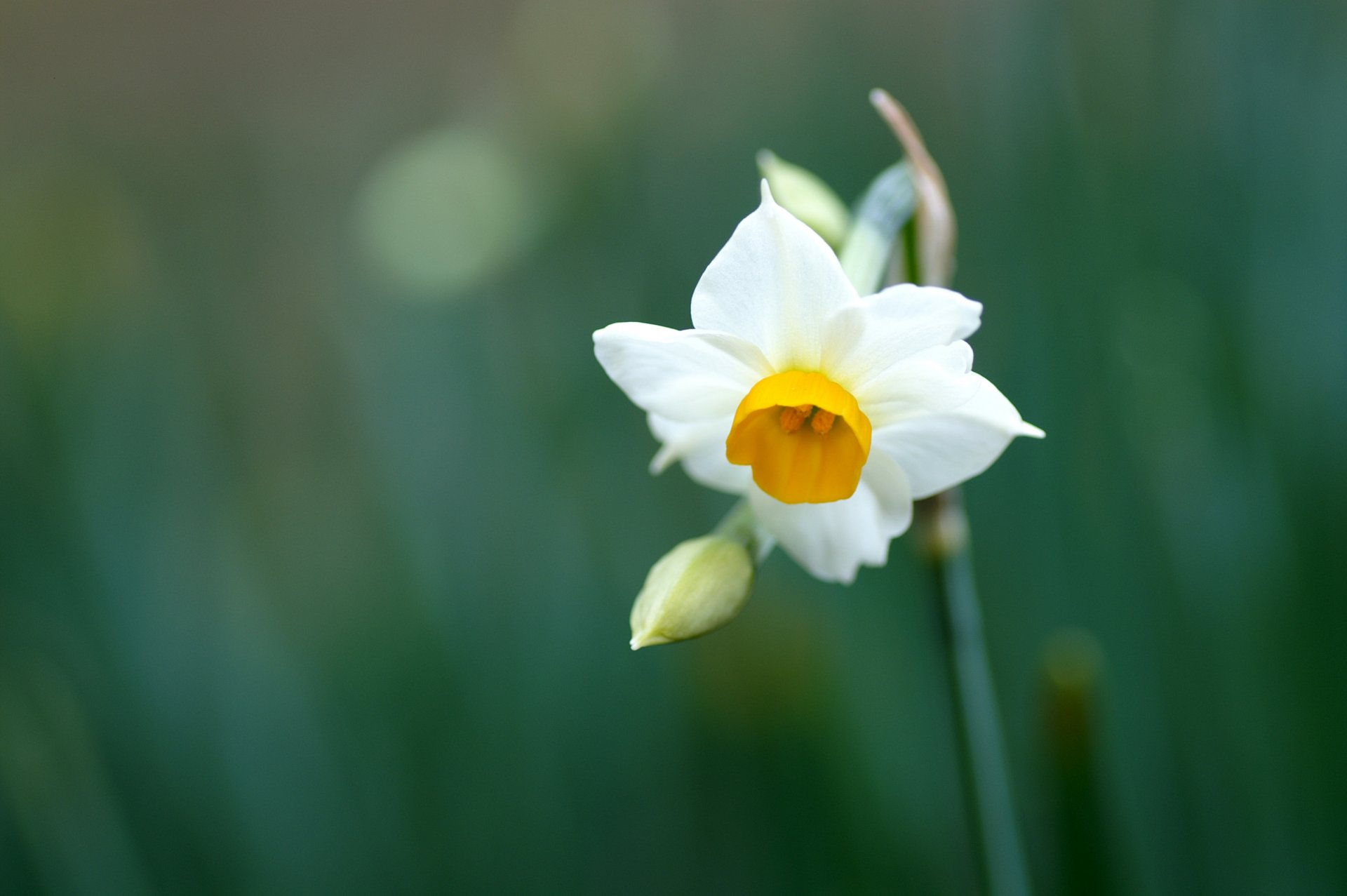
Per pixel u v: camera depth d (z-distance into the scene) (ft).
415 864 1.40
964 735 1.02
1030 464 1.35
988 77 1.55
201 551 1.62
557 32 1.96
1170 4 1.44
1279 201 1.39
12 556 1.43
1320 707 1.21
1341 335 1.33
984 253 1.51
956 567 1.01
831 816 1.32
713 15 2.13
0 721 1.24
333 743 1.45
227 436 1.72
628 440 1.65
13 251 1.80
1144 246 1.40
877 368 0.94
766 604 1.40
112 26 2.84
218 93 2.82
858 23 1.88
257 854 1.41
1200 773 1.24
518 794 1.42
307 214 2.35
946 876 1.31
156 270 2.08
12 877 1.38
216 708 1.47
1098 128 1.41
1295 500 1.26
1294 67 1.42
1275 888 1.21
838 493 0.94
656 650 1.49
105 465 1.57
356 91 2.83
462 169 1.99
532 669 1.48
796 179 1.01
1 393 1.48
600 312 1.76
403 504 1.57
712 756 1.38
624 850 1.42
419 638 1.46
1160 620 1.26
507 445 1.63
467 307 1.85
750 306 0.94
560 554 1.52
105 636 1.44
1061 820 1.08
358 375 1.73
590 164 1.88
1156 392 1.25
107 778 1.36
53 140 2.62
